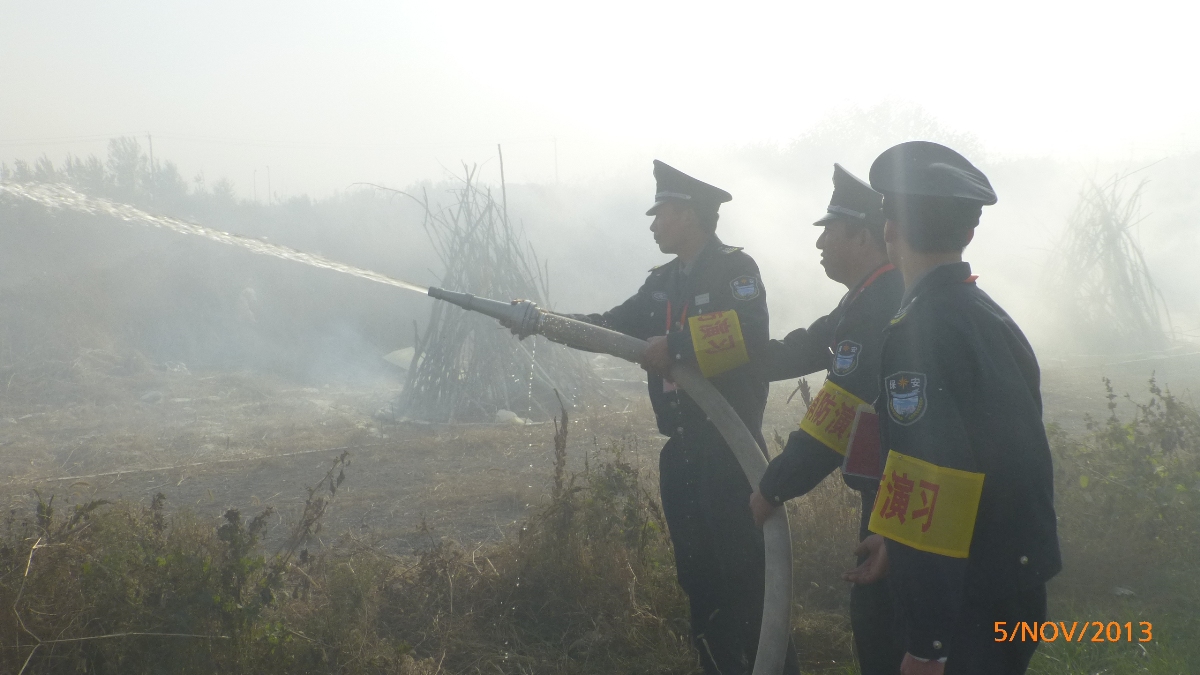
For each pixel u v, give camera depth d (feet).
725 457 9.49
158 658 8.96
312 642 9.68
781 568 7.90
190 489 19.85
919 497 5.41
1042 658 10.27
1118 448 14.71
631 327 10.73
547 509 13.01
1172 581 12.50
